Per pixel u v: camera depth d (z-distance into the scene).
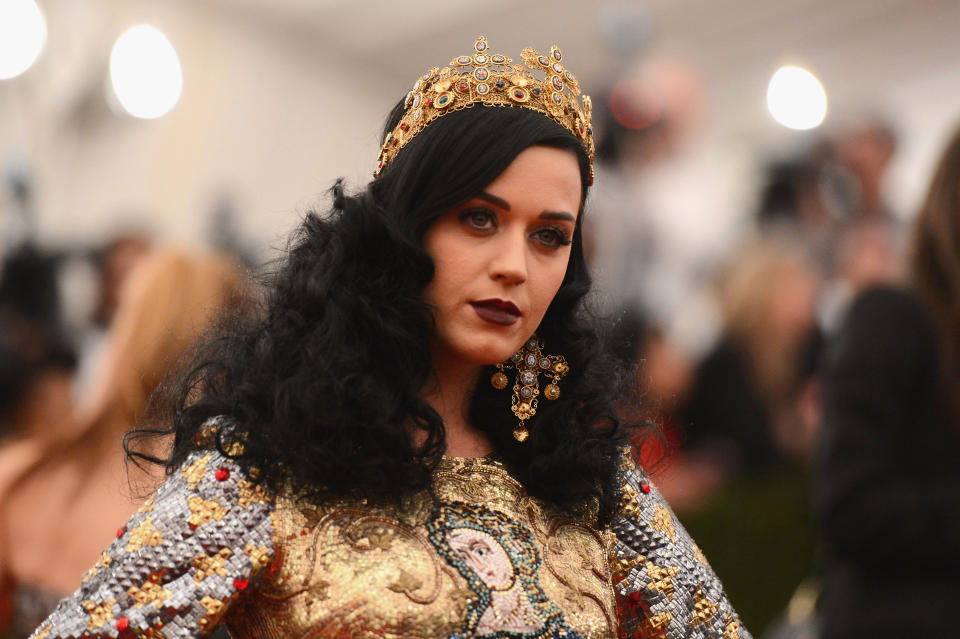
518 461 2.44
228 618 2.22
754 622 4.74
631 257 6.95
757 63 10.86
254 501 2.17
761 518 4.84
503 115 2.23
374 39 11.17
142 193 10.32
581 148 2.34
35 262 6.45
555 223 2.26
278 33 10.95
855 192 7.04
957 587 3.43
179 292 3.58
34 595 3.48
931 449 3.53
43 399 5.91
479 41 2.36
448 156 2.21
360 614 2.09
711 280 6.80
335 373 2.19
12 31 9.12
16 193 9.01
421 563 2.15
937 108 10.10
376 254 2.27
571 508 2.42
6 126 10.30
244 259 3.93
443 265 2.23
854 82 10.53
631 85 7.64
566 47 10.86
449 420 2.41
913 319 3.60
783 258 5.84
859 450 3.50
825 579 3.71
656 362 5.39
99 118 10.34
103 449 3.56
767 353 5.58
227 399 2.28
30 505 3.52
